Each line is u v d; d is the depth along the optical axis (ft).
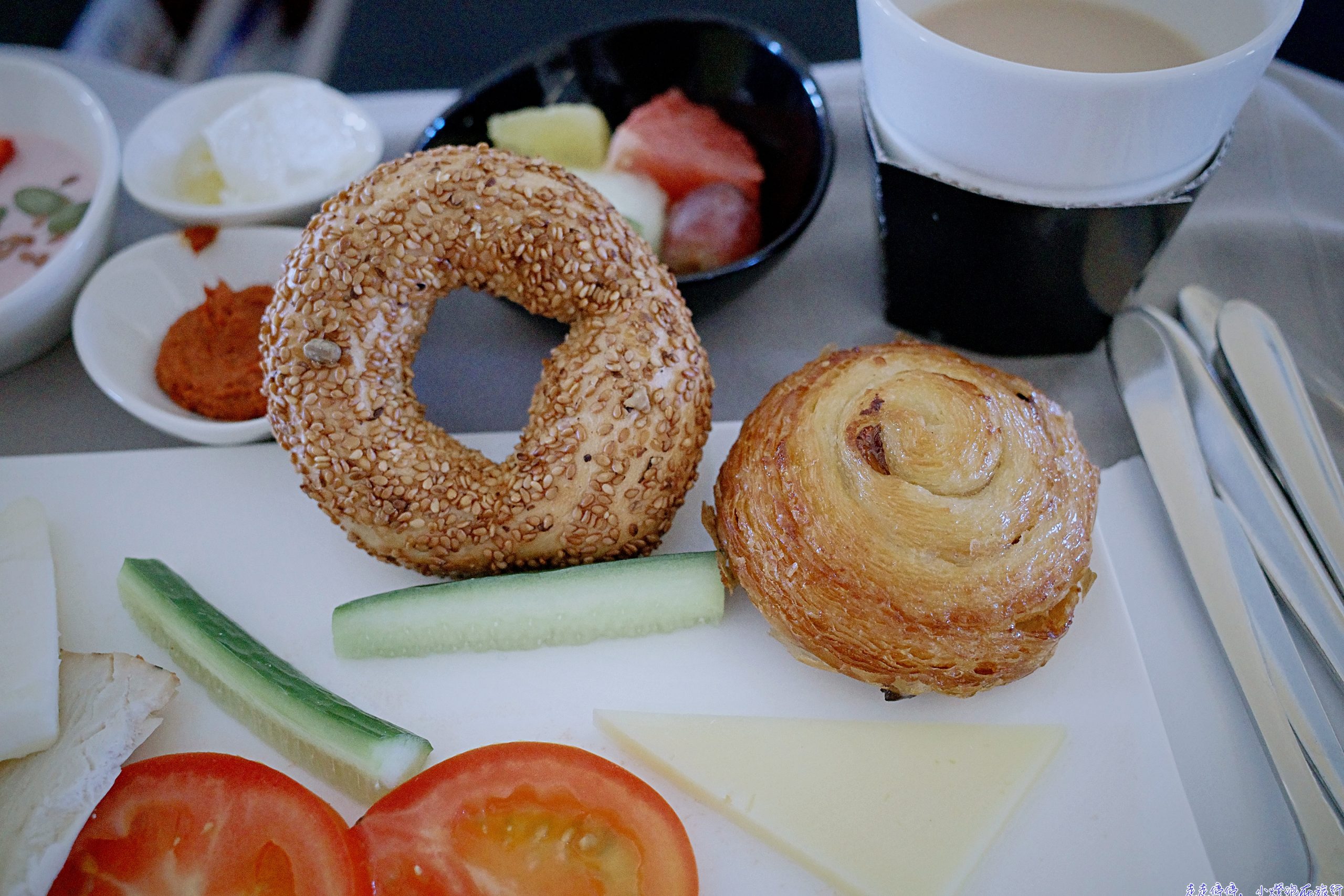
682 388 0.83
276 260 0.99
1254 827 0.75
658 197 1.02
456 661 0.81
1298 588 0.82
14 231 1.04
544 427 0.83
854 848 0.72
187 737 0.78
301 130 1.05
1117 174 0.81
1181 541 0.84
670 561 0.81
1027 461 0.77
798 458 0.78
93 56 1.28
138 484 0.90
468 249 0.84
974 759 0.75
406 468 0.81
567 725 0.78
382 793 0.74
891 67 0.82
